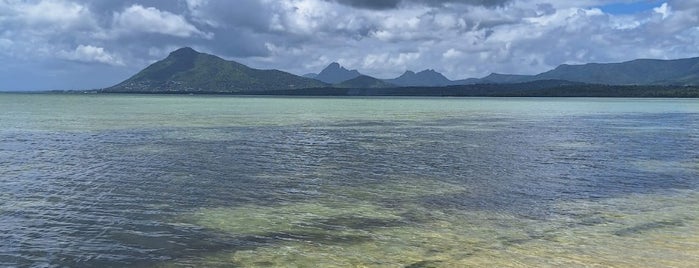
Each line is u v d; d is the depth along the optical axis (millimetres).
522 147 32906
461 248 12516
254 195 18047
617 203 17156
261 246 12602
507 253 12156
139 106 100188
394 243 12883
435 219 15109
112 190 18484
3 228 13586
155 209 15930
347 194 18375
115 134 38875
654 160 27297
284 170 23281
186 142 33875
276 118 63188
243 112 78375
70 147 30578
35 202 16500
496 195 18328
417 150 31078
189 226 14156
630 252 12203
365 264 11445
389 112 84125
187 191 18531
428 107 111188
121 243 12633
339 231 13875
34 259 11406
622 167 24812
